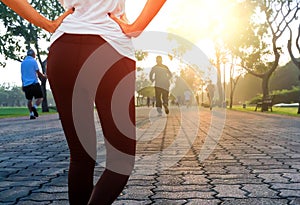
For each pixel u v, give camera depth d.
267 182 3.46
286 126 10.90
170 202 2.81
